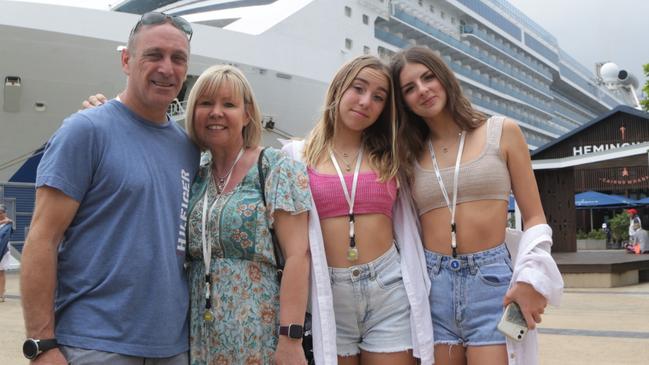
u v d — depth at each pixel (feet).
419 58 9.36
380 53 71.67
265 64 50.90
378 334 8.98
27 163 47.21
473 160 9.17
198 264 8.37
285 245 8.27
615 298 31.30
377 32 72.13
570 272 37.78
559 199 55.36
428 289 9.30
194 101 8.57
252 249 8.19
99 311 7.30
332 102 9.51
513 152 9.17
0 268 31.17
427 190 9.37
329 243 9.07
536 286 8.23
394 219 9.63
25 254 7.09
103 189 7.50
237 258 8.23
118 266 7.36
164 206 7.84
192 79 47.57
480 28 108.68
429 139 9.84
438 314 9.23
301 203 8.27
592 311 26.48
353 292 8.95
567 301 30.07
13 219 47.70
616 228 83.66
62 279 7.50
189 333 8.27
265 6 56.34
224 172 8.68
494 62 111.14
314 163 9.43
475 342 8.95
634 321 23.53
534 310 8.41
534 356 8.70
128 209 7.52
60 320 7.41
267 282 8.28
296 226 8.30
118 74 44.62
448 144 9.55
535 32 136.77
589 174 79.92
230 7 59.52
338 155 9.51
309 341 8.74
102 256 7.39
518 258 8.70
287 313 8.05
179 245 8.03
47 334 7.07
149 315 7.48
